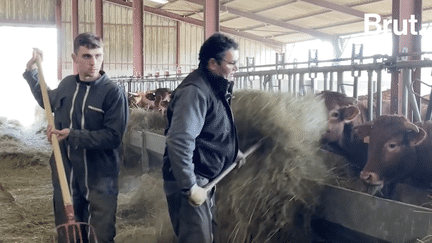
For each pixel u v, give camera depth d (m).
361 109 3.18
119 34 24.94
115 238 3.23
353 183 2.60
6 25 22.42
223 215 2.64
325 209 2.54
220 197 2.66
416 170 2.41
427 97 4.59
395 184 2.46
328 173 2.66
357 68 3.35
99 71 2.61
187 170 1.98
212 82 2.12
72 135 2.43
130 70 25.23
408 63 3.01
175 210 2.17
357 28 21.34
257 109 2.69
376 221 2.20
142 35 13.01
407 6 4.81
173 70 26.30
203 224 2.13
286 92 2.96
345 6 18.58
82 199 2.54
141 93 7.41
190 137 1.98
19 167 6.57
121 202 4.18
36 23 22.88
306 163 2.62
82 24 24.08
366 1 17.55
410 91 3.14
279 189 2.56
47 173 6.21
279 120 2.61
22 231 3.69
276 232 2.57
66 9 23.75
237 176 2.63
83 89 2.53
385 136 2.42
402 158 2.40
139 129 5.70
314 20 21.55
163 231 3.19
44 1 22.88
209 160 2.15
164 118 5.77
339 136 2.84
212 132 2.13
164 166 2.21
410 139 2.38
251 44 27.55
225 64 2.09
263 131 2.62
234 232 2.60
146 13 25.55
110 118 2.50
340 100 2.96
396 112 3.96
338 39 23.22
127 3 23.88
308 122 2.72
